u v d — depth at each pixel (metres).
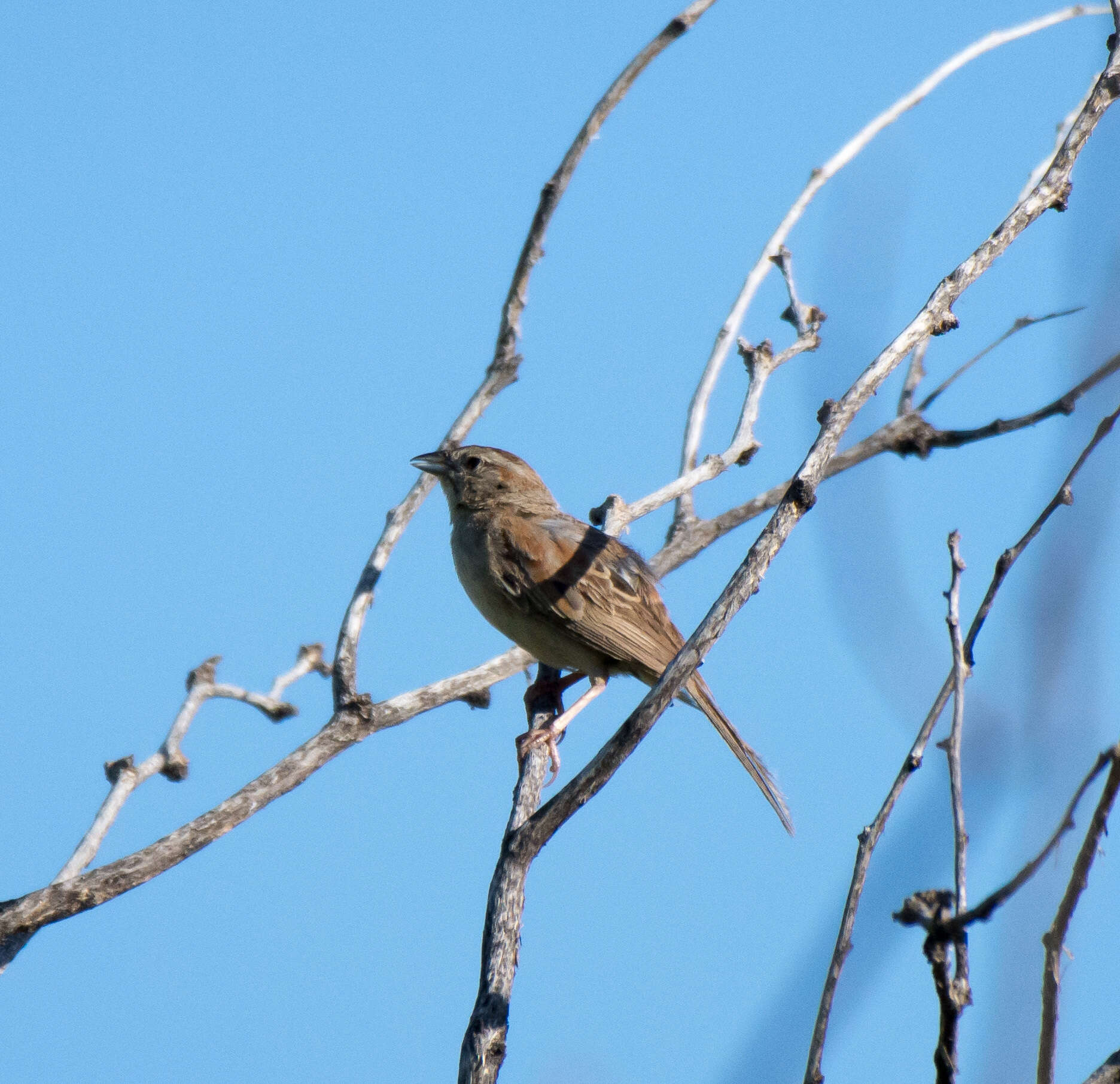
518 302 11.57
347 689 9.91
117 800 9.05
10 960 8.09
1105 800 4.62
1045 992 4.59
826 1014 4.75
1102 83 7.39
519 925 6.54
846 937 4.98
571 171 11.43
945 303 6.99
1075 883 4.64
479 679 10.55
